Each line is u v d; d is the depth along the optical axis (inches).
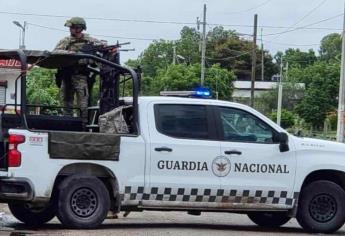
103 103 434.6
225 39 4264.3
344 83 1413.6
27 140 381.4
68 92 465.1
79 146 388.8
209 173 408.2
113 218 429.4
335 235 427.5
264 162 417.7
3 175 380.2
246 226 462.6
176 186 402.9
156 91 3048.7
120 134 398.0
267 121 423.8
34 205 393.7
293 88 3208.7
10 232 378.9
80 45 462.6
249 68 4301.2
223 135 415.5
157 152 400.8
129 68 409.4
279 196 420.2
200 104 416.2
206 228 434.6
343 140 1416.1
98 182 389.7
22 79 388.8
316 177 438.9
